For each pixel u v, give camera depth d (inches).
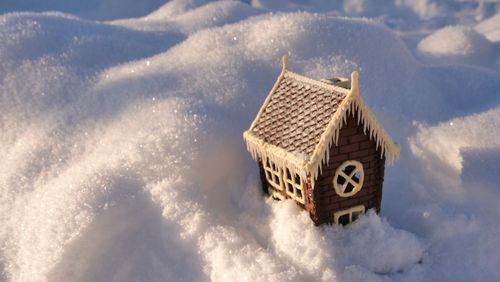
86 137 23.6
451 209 21.4
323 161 19.0
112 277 20.0
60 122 24.3
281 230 19.9
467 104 26.5
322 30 27.2
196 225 20.2
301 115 19.8
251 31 28.0
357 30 27.5
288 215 20.1
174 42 30.0
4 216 21.6
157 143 22.2
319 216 19.7
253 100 24.5
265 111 20.9
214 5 35.1
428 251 20.4
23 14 29.6
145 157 21.9
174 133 22.4
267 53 26.4
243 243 19.9
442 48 34.0
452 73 28.0
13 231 21.1
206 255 19.7
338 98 19.1
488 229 20.9
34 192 22.0
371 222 19.9
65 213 20.5
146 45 29.4
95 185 21.1
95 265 20.1
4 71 26.3
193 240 20.1
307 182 19.3
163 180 21.4
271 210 20.9
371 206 20.4
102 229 20.4
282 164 19.7
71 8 49.6
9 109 25.0
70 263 19.9
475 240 20.6
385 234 19.7
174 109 23.4
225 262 19.3
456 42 33.8
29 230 20.8
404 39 37.0
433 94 26.6
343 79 20.3
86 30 29.6
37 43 27.5
